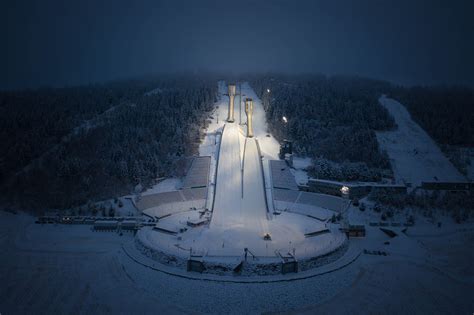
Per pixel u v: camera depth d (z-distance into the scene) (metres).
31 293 115.38
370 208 172.00
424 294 117.31
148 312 108.69
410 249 143.12
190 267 124.00
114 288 118.38
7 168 191.75
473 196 181.25
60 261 132.25
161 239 140.75
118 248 140.75
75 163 189.00
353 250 140.62
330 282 121.81
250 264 122.81
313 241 141.12
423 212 170.88
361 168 198.38
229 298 114.31
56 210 170.88
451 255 141.00
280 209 171.12
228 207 168.50
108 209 168.25
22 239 147.75
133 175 190.50
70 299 112.88
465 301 114.25
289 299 114.81
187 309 110.75
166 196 178.62
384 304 112.94
